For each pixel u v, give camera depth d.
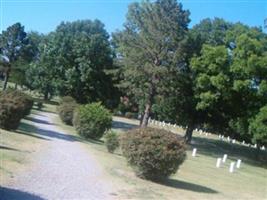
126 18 51.97
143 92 52.78
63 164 17.39
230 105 49.12
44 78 71.44
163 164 17.25
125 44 51.81
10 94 27.00
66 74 64.94
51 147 22.23
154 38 49.78
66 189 12.87
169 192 15.98
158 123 73.69
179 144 17.59
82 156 21.05
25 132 27.28
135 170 17.73
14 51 84.69
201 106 47.78
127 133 18.22
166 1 50.03
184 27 51.06
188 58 51.25
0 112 25.94
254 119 45.47
